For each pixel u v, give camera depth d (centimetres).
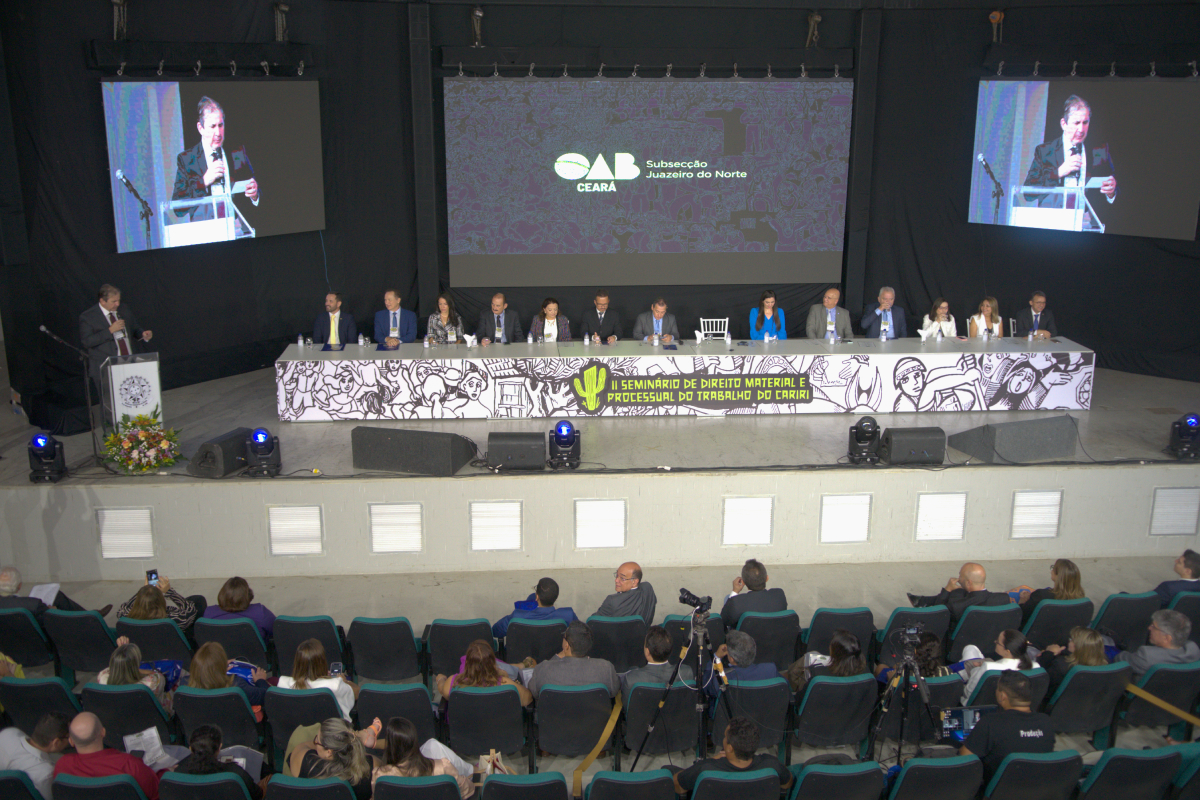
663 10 1078
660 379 875
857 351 883
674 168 1088
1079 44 1014
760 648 562
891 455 755
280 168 1019
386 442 743
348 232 1104
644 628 561
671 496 745
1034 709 490
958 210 1126
